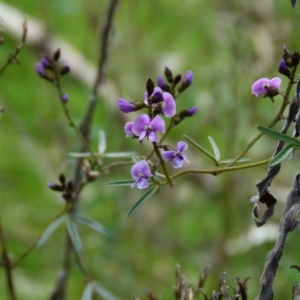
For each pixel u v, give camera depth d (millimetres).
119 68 1104
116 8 747
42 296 919
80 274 887
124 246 911
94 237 907
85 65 1185
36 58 1193
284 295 804
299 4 944
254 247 847
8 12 1207
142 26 1178
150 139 562
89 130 742
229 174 885
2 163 1141
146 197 581
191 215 1027
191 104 1056
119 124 993
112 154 675
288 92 577
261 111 962
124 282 867
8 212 1067
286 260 800
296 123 558
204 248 968
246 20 976
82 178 720
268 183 572
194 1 1211
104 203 944
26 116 1172
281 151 553
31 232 1021
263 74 930
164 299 871
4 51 1231
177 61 1175
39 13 1258
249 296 799
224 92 959
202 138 1064
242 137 962
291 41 935
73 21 1368
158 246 975
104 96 1028
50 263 969
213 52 1102
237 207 912
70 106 1157
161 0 1220
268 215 575
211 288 823
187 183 1048
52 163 1078
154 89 569
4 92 1180
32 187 1105
